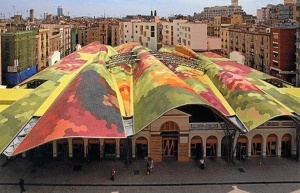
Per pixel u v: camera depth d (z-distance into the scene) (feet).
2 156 227.40
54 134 179.83
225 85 259.19
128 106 232.12
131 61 326.03
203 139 226.79
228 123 216.74
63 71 315.78
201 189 189.88
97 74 245.04
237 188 190.90
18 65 444.14
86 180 198.90
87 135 182.19
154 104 211.41
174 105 200.85
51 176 203.41
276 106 219.82
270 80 317.63
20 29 523.29
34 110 226.99
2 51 437.17
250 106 223.71
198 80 276.62
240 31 573.33
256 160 225.15
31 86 294.05
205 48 593.42
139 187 191.72
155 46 610.24
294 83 437.58
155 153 222.69
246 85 247.09
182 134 222.07
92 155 226.38
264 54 491.31
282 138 230.48
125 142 216.13
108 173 207.41
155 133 220.84
